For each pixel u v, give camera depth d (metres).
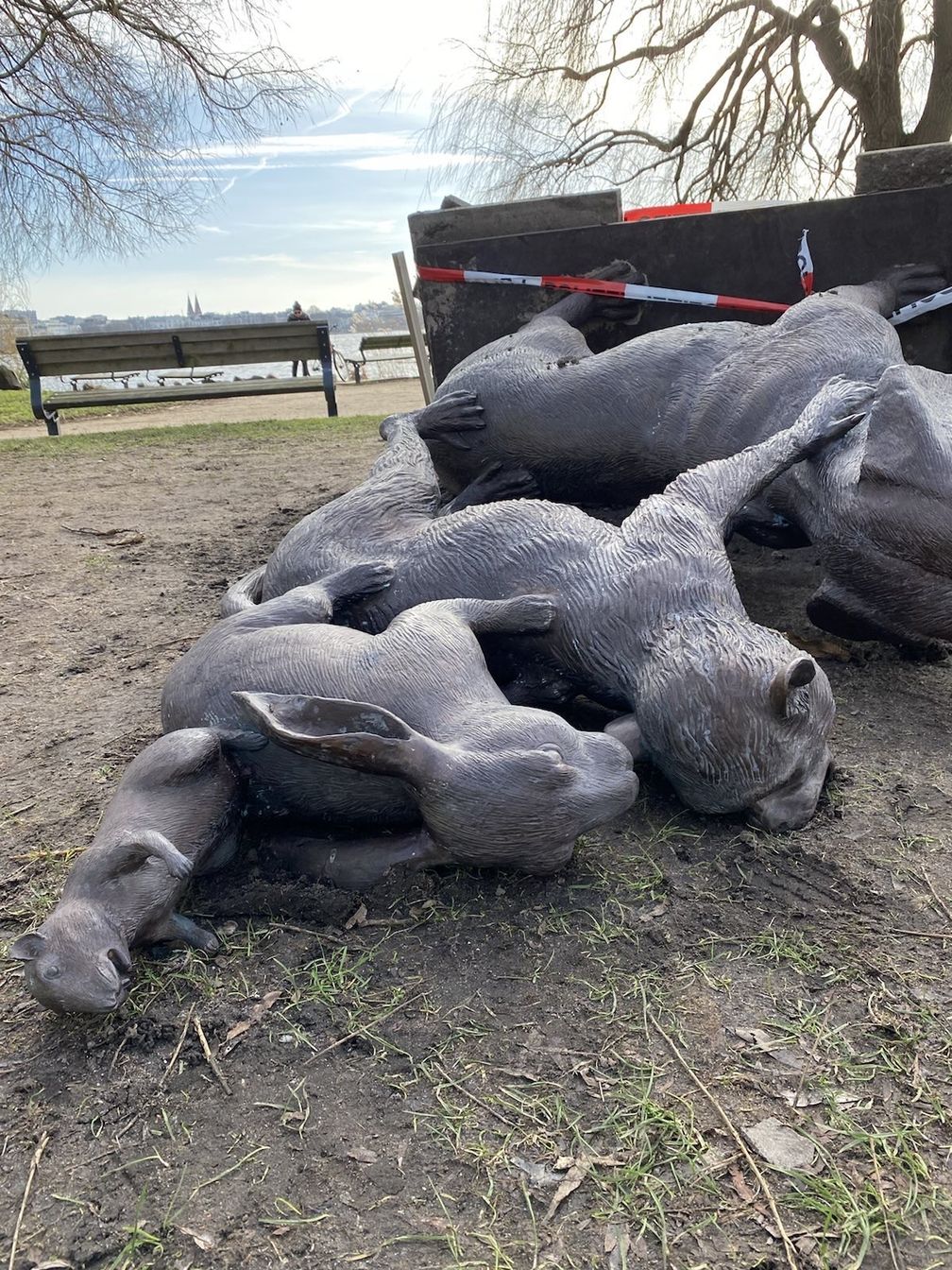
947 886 2.84
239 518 7.34
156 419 15.15
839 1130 2.12
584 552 3.43
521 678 3.55
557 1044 2.40
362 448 10.23
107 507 7.87
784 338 4.41
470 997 2.55
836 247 5.38
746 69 14.35
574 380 4.78
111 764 3.78
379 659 3.01
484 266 6.03
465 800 2.70
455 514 3.75
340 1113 2.26
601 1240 1.94
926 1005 2.43
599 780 2.79
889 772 3.41
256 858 3.09
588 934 2.73
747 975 2.56
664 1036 2.40
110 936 2.51
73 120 14.02
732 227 5.54
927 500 3.36
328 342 12.95
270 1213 2.04
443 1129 2.20
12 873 3.16
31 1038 2.52
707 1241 1.92
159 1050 2.45
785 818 3.07
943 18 12.81
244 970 2.67
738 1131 2.14
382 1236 1.98
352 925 2.81
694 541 3.39
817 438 3.71
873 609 3.72
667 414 4.60
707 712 2.94
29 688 4.52
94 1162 2.18
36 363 12.68
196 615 5.34
